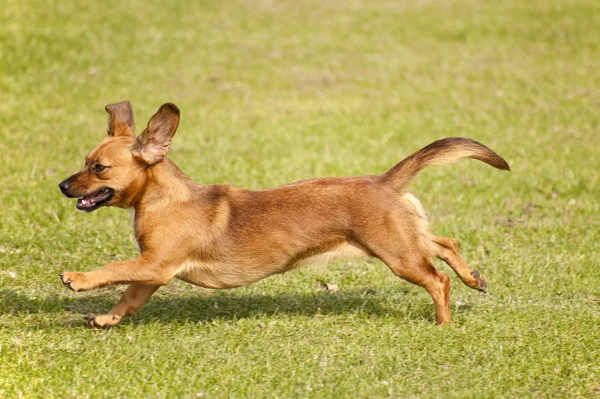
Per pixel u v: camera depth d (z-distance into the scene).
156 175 10.16
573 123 22.06
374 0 37.03
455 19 33.69
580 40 30.98
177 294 11.92
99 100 22.91
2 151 18.22
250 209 10.30
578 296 11.90
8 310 10.92
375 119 22.34
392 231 10.12
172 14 32.31
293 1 36.31
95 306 11.31
